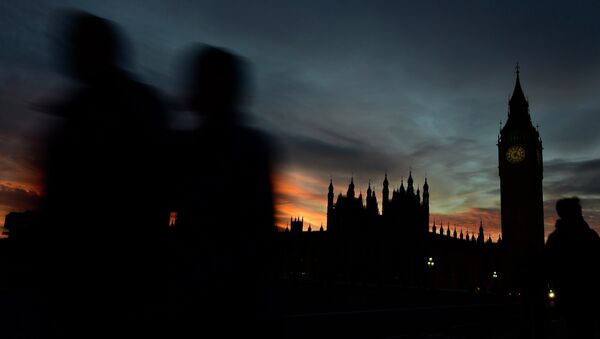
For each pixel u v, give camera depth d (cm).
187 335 199
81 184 198
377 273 9669
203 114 229
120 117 210
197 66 233
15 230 195
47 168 198
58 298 193
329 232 10025
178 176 215
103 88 213
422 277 10275
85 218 196
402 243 10569
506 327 1564
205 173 217
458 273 12081
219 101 229
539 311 920
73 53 214
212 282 203
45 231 193
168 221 214
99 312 193
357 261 9562
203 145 221
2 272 193
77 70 215
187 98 232
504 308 1775
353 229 9681
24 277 194
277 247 227
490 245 13588
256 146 226
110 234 197
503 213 11400
